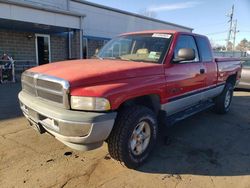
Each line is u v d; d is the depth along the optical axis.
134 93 3.26
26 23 11.41
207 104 5.59
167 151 4.10
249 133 5.11
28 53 14.22
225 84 6.38
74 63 3.83
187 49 3.94
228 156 3.99
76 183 3.08
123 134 3.22
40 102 3.31
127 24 20.52
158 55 4.02
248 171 3.53
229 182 3.24
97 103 2.91
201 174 3.42
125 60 4.14
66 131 2.92
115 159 3.42
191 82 4.55
